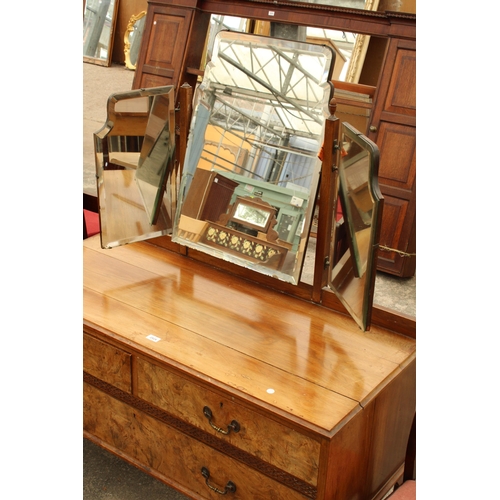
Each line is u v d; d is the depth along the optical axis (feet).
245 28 16.70
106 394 6.41
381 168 12.39
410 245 12.42
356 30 12.10
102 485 7.22
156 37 14.78
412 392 6.15
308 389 5.28
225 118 7.02
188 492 5.96
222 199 7.11
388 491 6.30
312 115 6.39
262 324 6.43
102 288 6.97
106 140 6.54
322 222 6.30
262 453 5.17
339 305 6.81
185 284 7.25
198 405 5.53
